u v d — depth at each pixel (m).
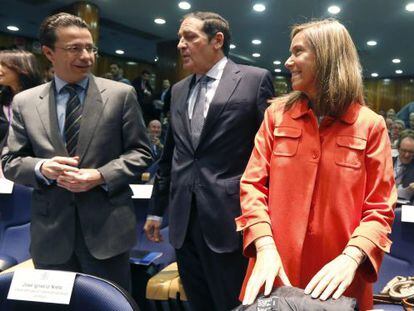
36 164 1.31
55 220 1.36
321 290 0.85
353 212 1.02
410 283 1.72
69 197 1.35
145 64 10.62
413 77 10.95
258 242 1.01
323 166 1.05
